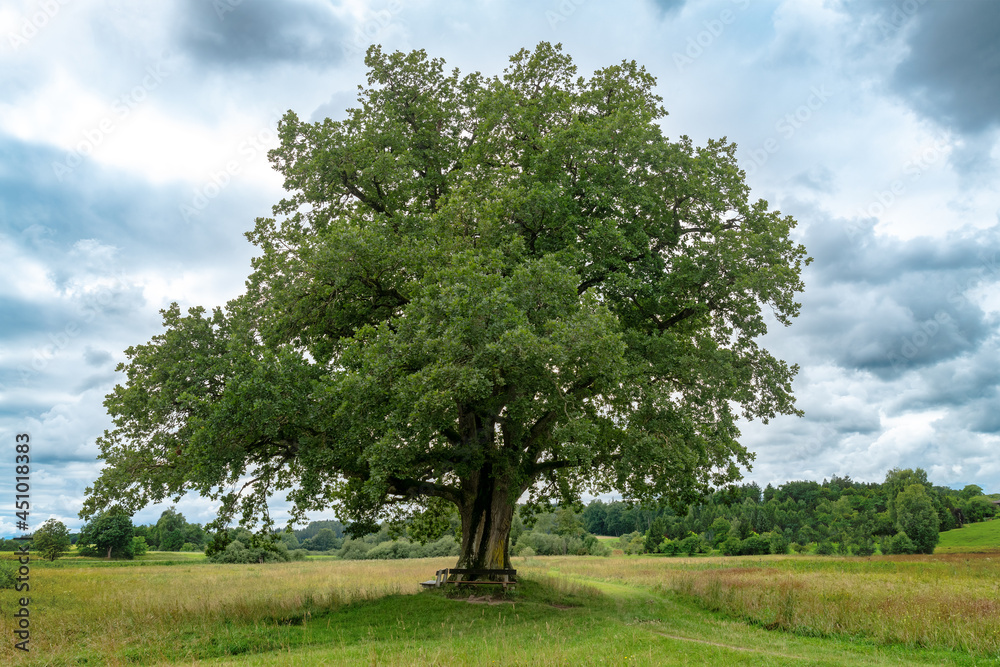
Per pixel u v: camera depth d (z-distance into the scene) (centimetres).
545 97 2322
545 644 1254
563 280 1761
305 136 2236
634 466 1869
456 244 1930
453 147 2402
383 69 2403
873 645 1407
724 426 2116
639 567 4475
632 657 1117
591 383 1967
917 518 9119
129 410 1789
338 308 2103
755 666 1088
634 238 2117
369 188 2205
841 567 3447
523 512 2719
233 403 1631
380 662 1092
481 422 2191
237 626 1530
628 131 2128
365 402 1672
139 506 1816
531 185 2122
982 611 1452
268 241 2123
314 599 1933
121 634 1419
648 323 2244
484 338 1636
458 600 1856
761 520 11319
